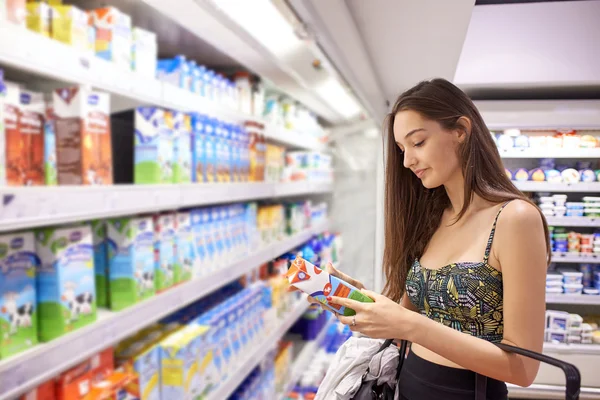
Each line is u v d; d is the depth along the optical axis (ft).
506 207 3.77
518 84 11.71
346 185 14.80
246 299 7.47
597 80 11.18
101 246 4.70
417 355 4.35
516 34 11.43
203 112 6.36
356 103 9.80
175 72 5.99
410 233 4.90
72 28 3.88
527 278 3.57
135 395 4.94
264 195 8.21
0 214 2.89
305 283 3.88
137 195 4.47
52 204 3.34
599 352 11.54
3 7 3.12
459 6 6.13
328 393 4.58
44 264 3.67
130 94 4.53
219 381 6.35
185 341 5.49
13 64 3.09
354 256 14.94
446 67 9.83
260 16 4.58
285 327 9.23
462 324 3.99
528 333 3.57
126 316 4.44
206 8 4.42
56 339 3.59
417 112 4.02
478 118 4.16
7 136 3.42
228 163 7.11
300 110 11.41
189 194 5.56
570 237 12.48
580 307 13.38
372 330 3.68
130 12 5.50
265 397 8.41
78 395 4.08
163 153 5.27
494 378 3.59
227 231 7.20
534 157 12.42
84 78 3.80
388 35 7.49
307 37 5.00
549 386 11.61
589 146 12.13
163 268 5.32
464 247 4.10
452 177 4.32
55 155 3.91
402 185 4.90
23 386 3.21
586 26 11.18
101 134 4.12
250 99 8.31
